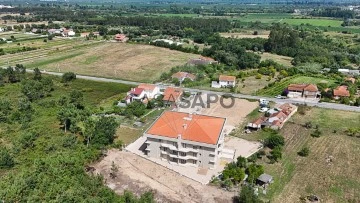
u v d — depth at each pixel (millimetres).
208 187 87562
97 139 104562
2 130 113438
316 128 122438
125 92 161125
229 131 120938
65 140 102812
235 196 83625
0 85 165125
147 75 192000
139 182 88562
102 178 87312
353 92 161875
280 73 199375
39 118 125438
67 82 175125
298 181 90312
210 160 95500
